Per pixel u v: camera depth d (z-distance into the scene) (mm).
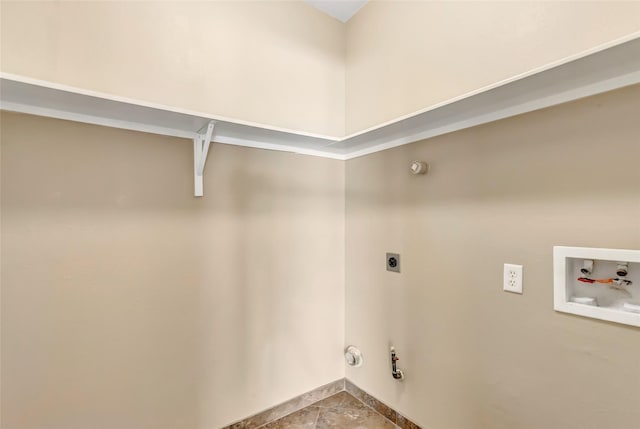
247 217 1535
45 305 1070
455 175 1294
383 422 1573
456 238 1289
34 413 1053
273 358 1608
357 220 1810
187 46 1355
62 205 1099
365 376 1748
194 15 1378
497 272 1147
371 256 1714
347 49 1898
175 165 1330
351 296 1848
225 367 1457
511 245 1106
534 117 1047
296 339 1694
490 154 1173
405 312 1516
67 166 1106
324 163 1823
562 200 979
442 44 1355
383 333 1637
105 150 1175
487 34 1189
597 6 911
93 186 1153
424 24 1438
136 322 1238
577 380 944
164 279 1301
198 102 1378
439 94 1366
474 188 1225
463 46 1271
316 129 1768
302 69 1726
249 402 1525
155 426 1276
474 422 1220
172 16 1321
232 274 1484
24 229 1039
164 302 1300
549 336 1006
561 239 980
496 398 1150
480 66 1210
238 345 1497
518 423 1085
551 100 997
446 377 1322
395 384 1564
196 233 1383
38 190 1060
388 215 1612
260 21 1578
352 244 1847
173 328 1321
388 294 1609
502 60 1141
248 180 1541
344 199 1904
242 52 1514
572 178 958
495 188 1155
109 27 1179
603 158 897
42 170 1064
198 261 1389
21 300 1035
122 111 1095
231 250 1482
